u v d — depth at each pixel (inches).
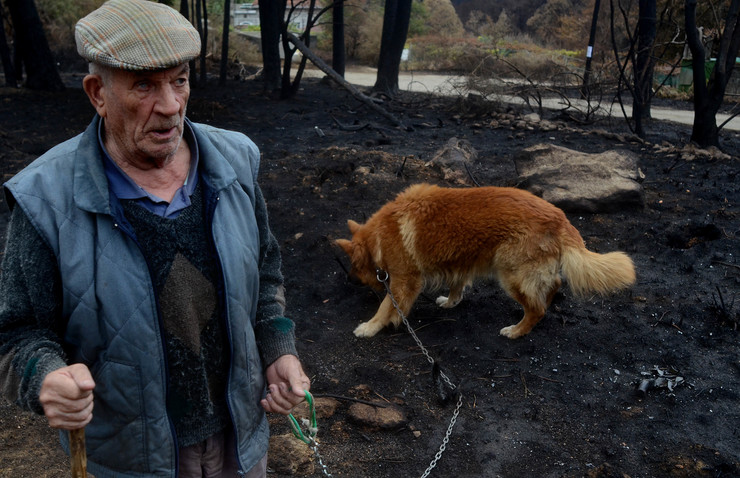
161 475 69.0
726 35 400.8
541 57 946.1
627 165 311.0
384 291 206.2
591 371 176.1
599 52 917.2
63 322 65.6
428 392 166.1
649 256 245.8
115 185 65.7
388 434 149.0
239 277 70.3
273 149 407.5
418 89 807.7
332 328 199.3
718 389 166.6
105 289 63.4
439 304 215.2
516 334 191.3
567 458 141.6
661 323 198.8
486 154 395.2
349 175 327.9
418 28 1451.8
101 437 68.4
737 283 220.7
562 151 319.3
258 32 1569.9
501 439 148.0
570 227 186.1
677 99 772.0
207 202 69.1
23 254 62.4
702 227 261.7
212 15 1200.2
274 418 153.2
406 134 474.9
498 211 184.1
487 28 1556.3
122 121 63.4
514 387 168.9
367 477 134.7
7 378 61.9
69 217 62.8
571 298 216.4
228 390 72.2
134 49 59.8
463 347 188.4
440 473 136.9
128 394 65.9
